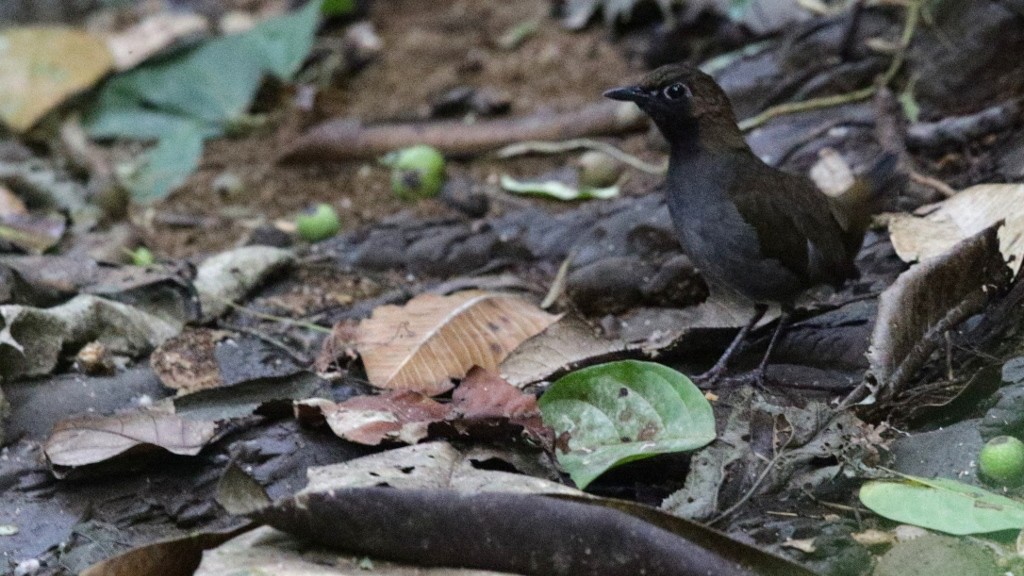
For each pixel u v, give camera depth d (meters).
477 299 10.14
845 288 10.52
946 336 8.91
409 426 8.40
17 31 16.17
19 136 15.23
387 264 12.09
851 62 13.37
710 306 10.42
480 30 17.44
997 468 8.01
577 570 6.96
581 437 8.41
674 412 8.34
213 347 10.35
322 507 7.08
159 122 15.72
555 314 10.63
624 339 10.28
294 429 8.92
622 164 13.64
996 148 11.73
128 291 10.70
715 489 7.93
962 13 12.77
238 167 14.93
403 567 7.15
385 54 17.02
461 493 7.07
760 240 9.55
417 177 13.43
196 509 8.45
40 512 8.51
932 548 7.52
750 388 9.03
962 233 10.22
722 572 6.71
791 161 12.60
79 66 15.85
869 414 8.60
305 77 16.48
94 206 13.61
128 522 8.41
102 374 9.96
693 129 9.70
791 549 7.51
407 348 9.67
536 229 12.19
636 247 11.56
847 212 10.23
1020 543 7.57
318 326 10.89
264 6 18.95
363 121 14.87
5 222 12.42
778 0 14.72
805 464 8.10
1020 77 12.57
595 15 17.08
